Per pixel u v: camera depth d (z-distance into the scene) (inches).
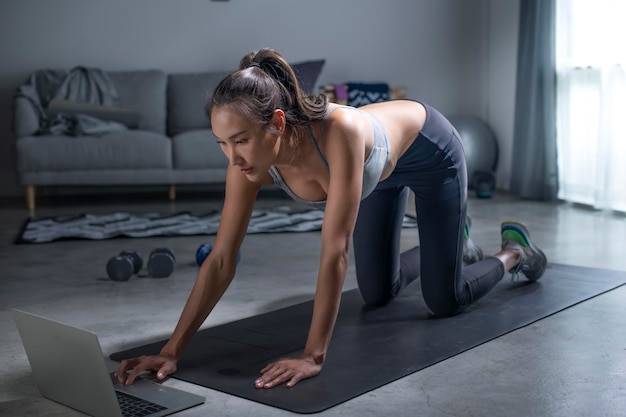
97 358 78.7
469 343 105.0
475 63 295.6
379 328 112.7
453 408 84.0
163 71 282.8
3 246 184.5
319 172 90.4
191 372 95.7
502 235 136.8
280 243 182.9
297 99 86.0
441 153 105.7
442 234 111.3
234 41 287.1
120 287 142.9
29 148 239.3
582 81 228.8
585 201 230.5
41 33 276.7
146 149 245.3
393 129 98.7
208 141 248.8
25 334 87.9
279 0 288.5
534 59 242.2
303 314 121.3
